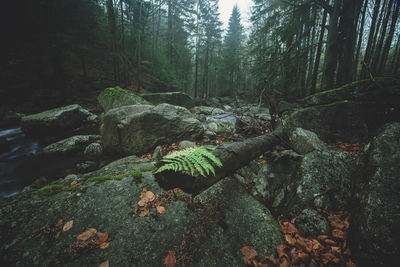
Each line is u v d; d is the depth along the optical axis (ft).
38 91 29.27
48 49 29.32
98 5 35.94
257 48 25.54
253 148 6.84
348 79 21.16
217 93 98.43
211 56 84.53
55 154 13.37
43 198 6.37
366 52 31.45
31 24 30.81
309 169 6.29
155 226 5.18
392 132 5.14
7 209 5.80
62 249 4.49
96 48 36.96
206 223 5.30
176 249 4.53
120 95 24.26
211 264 4.21
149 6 47.32
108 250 4.48
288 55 23.41
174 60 68.59
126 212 5.68
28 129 18.70
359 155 5.79
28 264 4.14
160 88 51.88
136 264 4.16
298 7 23.40
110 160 12.49
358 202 4.53
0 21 29.12
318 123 12.76
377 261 3.34
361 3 22.06
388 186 4.10
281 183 6.97
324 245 4.45
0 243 4.62
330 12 22.44
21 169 11.66
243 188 7.03
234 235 4.97
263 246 4.65
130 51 49.67
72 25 31.81
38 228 5.10
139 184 7.06
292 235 4.97
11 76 27.76
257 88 13.12
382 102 11.62
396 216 3.59
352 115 12.11
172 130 14.08
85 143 15.35
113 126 12.75
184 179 4.66
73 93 32.65
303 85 39.75
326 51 23.26
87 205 5.95
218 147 6.13
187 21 67.92
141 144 12.64
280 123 10.64
